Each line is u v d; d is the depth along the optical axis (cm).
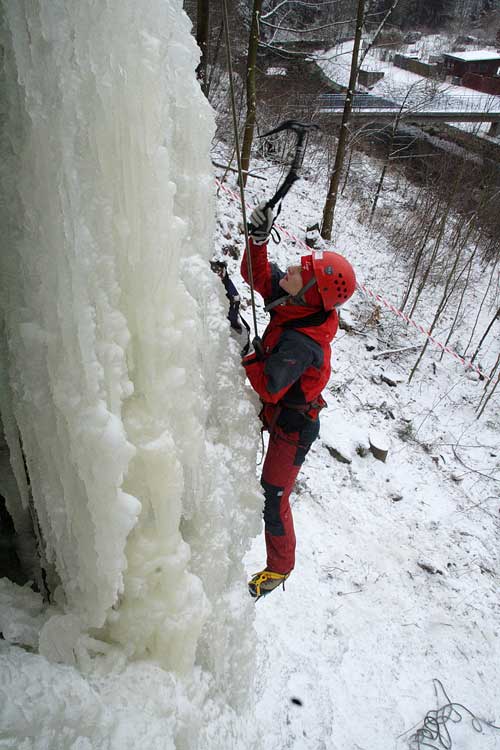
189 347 135
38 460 123
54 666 121
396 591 425
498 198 1100
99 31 97
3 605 134
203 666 179
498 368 890
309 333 203
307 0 1305
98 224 108
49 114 95
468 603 438
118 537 118
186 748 142
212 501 166
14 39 90
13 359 114
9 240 105
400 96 1670
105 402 112
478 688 373
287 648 329
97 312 110
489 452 680
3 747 97
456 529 521
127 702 127
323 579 407
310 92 1417
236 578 200
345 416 630
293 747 268
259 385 198
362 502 508
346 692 328
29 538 150
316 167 1323
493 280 1141
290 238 970
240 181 177
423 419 695
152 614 141
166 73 118
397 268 1074
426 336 891
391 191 1499
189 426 143
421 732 327
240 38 1136
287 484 235
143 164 110
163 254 120
